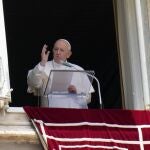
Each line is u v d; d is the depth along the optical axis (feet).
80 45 231.71
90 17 222.69
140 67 151.53
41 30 229.25
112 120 139.44
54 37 231.30
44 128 137.80
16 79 228.63
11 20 222.89
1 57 142.20
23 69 230.68
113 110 139.54
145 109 146.41
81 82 141.79
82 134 138.41
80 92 141.79
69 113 138.72
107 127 139.13
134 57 153.38
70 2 216.33
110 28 224.94
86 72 141.59
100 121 139.23
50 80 140.97
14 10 219.00
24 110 139.64
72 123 138.62
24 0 214.90
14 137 137.08
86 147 138.00
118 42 160.45
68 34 230.68
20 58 230.89
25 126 140.36
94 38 228.84
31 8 219.20
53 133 137.80
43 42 231.91
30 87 148.25
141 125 139.23
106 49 228.63
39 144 138.92
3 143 137.80
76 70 140.26
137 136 138.82
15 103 222.69
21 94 225.35
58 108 138.62
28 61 231.71
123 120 139.33
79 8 218.79
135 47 153.58
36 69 145.38
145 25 151.53
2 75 140.56
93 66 229.86
